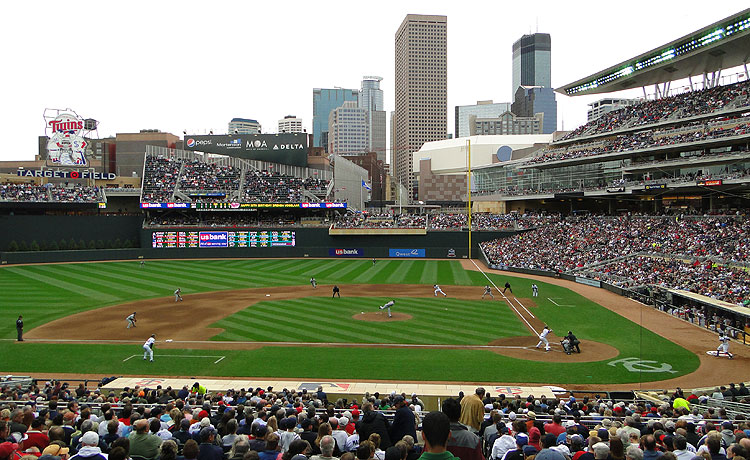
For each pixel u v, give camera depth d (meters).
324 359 30.00
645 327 38.31
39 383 25.50
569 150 91.56
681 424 13.17
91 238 87.38
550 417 15.98
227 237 89.25
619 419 15.74
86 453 9.03
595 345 33.16
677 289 45.00
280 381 25.95
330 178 107.88
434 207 147.00
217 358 30.31
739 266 49.84
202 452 9.78
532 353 31.33
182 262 82.81
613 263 63.75
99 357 30.67
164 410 16.20
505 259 76.75
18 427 11.95
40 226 83.31
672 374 27.39
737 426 14.49
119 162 110.81
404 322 39.56
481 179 114.62
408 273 70.62
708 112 69.31
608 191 79.88
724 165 67.31
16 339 34.81
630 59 79.31
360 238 91.50
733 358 30.11
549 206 101.25
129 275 66.44
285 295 52.03
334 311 43.81
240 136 103.69
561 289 56.78
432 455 6.02
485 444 12.85
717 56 72.69
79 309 44.72
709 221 64.81
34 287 56.22
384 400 18.11
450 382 26.02
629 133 82.81
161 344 33.53
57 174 89.38
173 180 95.12
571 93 98.50
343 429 12.88
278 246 90.75
